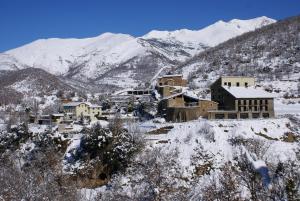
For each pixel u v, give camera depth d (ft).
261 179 101.35
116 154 275.80
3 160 300.20
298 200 93.25
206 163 274.16
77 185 234.58
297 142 308.19
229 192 125.08
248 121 329.31
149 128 340.59
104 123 366.22
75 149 300.61
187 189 210.18
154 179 219.00
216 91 422.41
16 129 348.18
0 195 177.27
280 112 414.00
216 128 312.50
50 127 342.03
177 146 295.89
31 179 192.65
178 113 384.68
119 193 223.30
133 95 573.74
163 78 604.49
